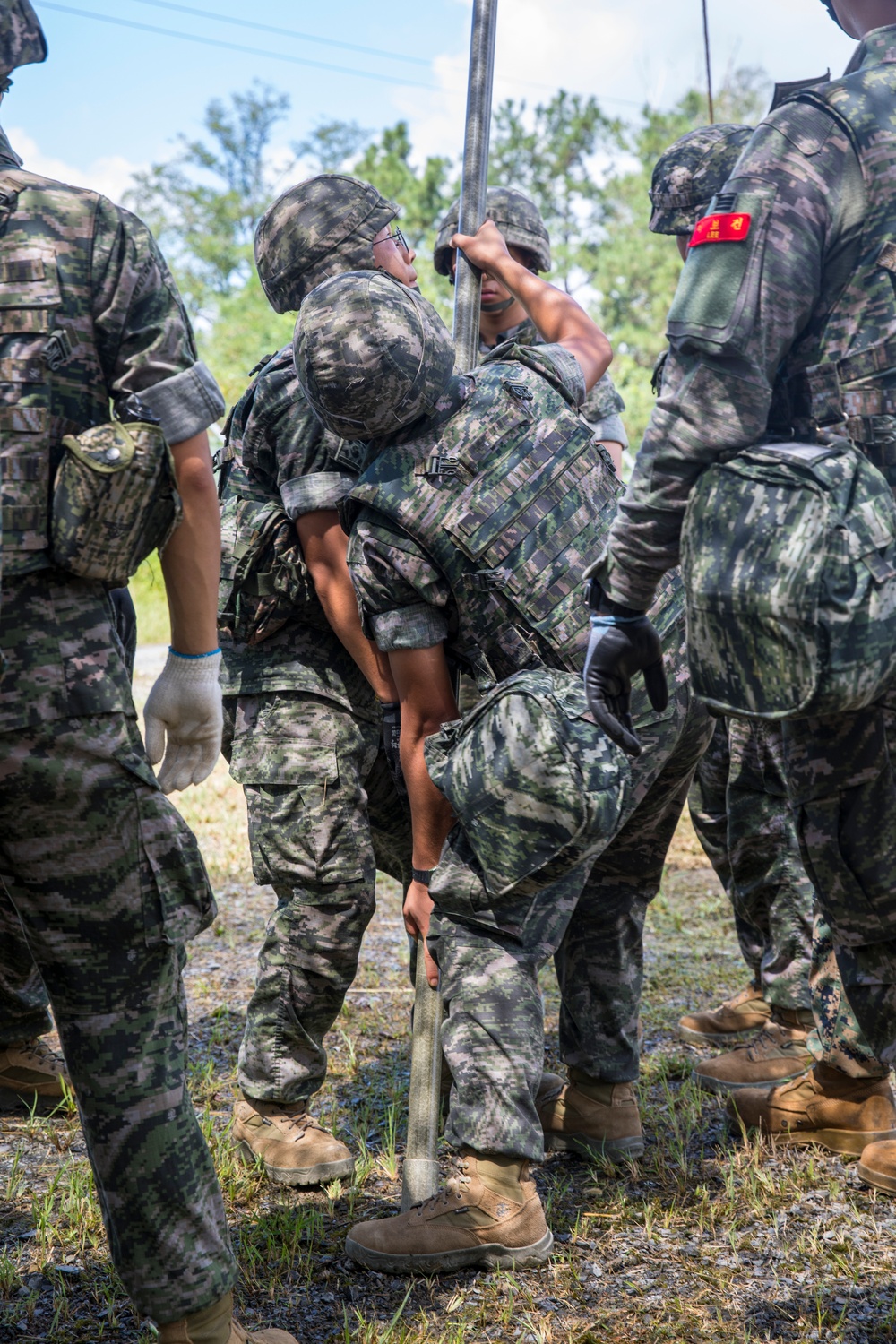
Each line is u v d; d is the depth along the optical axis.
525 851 1.98
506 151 29.81
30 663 1.50
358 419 2.07
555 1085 2.85
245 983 3.88
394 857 2.94
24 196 1.55
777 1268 2.13
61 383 1.54
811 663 1.53
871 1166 2.44
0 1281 2.04
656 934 4.58
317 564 2.37
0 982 2.71
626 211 27.11
